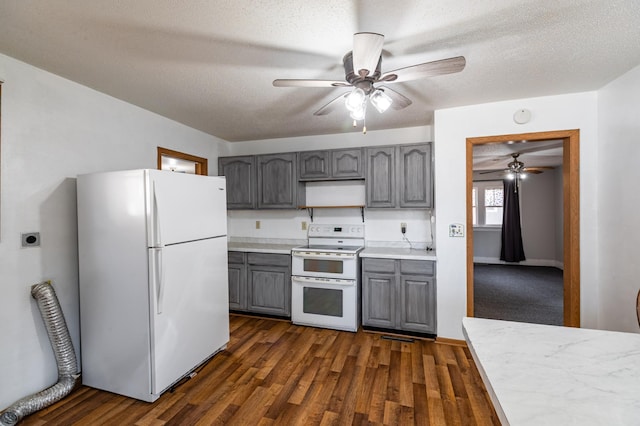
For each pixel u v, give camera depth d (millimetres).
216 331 2645
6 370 1891
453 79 2242
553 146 4016
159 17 1499
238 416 1903
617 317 2281
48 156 2123
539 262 6652
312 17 1496
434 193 3107
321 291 3283
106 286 2150
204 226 2500
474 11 1455
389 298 3092
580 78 2248
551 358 978
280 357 2648
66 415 1917
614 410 727
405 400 2043
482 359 976
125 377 2109
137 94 2525
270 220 4180
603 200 2432
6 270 1900
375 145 3619
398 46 1765
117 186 2094
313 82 1747
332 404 2008
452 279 2904
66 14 1468
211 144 3920
